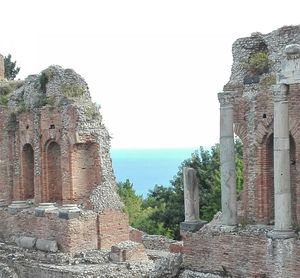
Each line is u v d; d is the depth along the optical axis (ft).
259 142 98.73
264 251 92.17
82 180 134.10
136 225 200.23
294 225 93.04
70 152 132.46
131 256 127.44
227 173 98.37
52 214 131.44
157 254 140.15
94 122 134.31
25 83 147.43
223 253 97.35
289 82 90.12
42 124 139.95
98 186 133.59
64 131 133.59
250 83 100.07
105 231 131.85
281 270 90.12
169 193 230.89
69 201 132.26
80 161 134.00
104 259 127.44
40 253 130.11
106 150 135.64
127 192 236.84
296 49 89.56
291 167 95.96
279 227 90.63
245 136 100.83
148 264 125.08
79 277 117.60
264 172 98.68
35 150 142.41
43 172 140.46
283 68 90.84
